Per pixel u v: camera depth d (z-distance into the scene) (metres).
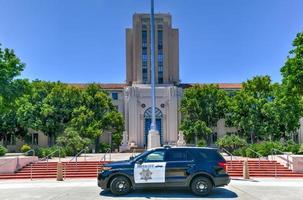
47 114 49.44
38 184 19.36
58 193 15.66
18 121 49.91
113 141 52.50
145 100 59.16
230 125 55.53
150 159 15.13
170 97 58.62
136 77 62.12
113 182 14.90
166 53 63.41
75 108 50.72
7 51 33.72
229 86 62.78
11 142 55.53
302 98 32.75
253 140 52.19
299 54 27.08
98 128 49.81
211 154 15.20
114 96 61.03
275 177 22.56
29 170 24.42
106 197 14.39
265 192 15.81
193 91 54.56
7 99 32.94
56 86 52.47
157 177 14.88
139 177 14.90
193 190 14.73
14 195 15.25
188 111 54.12
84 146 37.88
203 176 14.83
